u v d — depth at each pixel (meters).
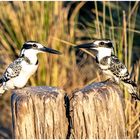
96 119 8.33
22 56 10.56
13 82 10.58
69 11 16.20
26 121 8.32
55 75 14.27
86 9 16.03
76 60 15.70
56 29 14.65
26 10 14.59
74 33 15.64
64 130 8.34
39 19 14.52
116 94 8.49
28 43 10.59
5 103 15.34
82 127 8.32
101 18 15.31
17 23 14.62
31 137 8.34
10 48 14.66
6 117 15.31
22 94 8.40
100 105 8.33
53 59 14.27
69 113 8.36
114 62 10.83
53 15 14.68
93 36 15.49
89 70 15.41
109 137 8.41
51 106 8.27
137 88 11.83
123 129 8.55
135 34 14.76
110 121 8.41
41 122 8.30
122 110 8.54
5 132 15.02
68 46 14.85
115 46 12.42
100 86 8.55
